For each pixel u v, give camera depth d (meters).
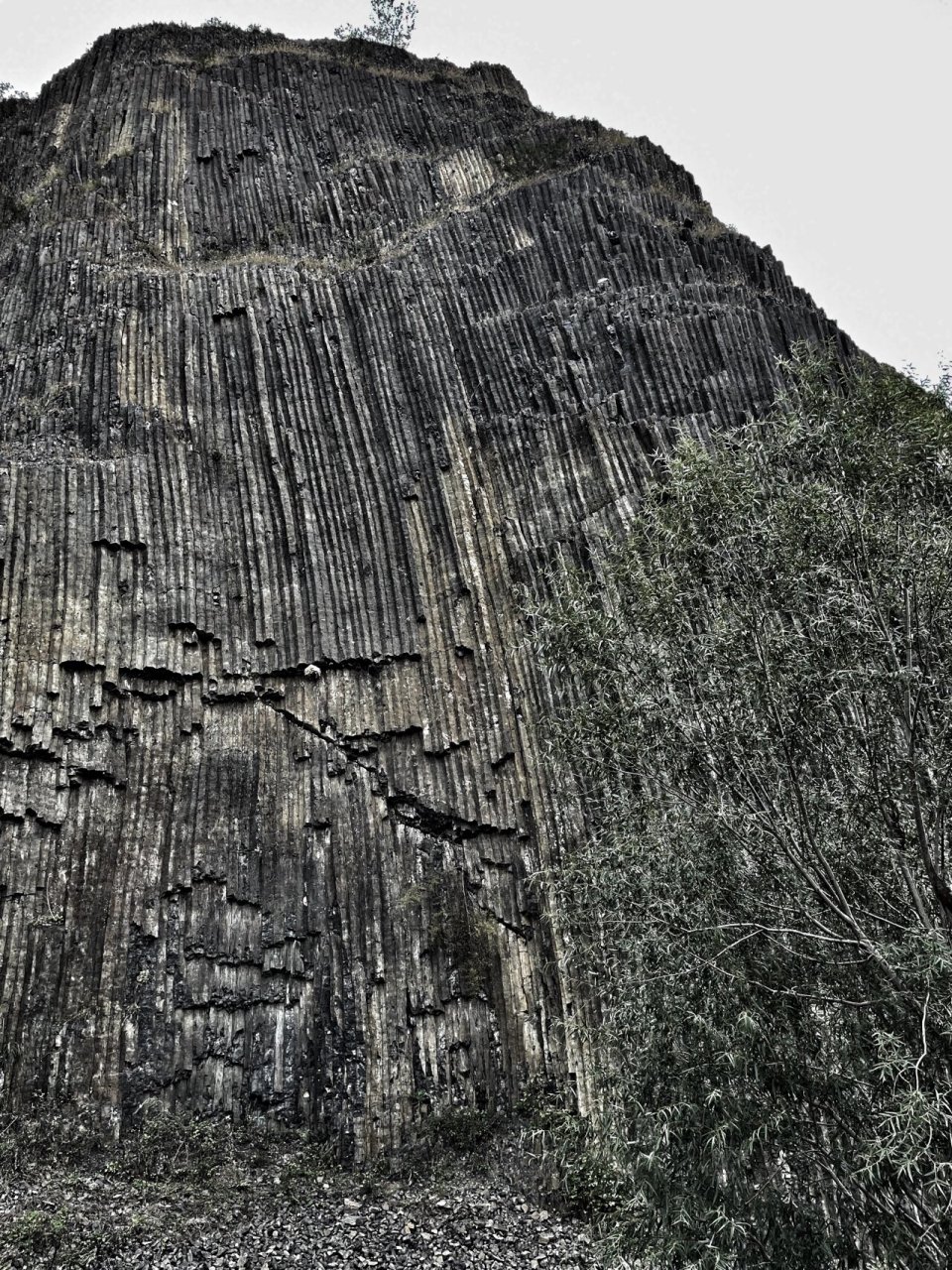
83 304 21.94
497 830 18.20
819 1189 9.41
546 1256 14.42
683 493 11.75
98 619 18.09
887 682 10.01
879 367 22.94
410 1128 15.92
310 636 19.17
